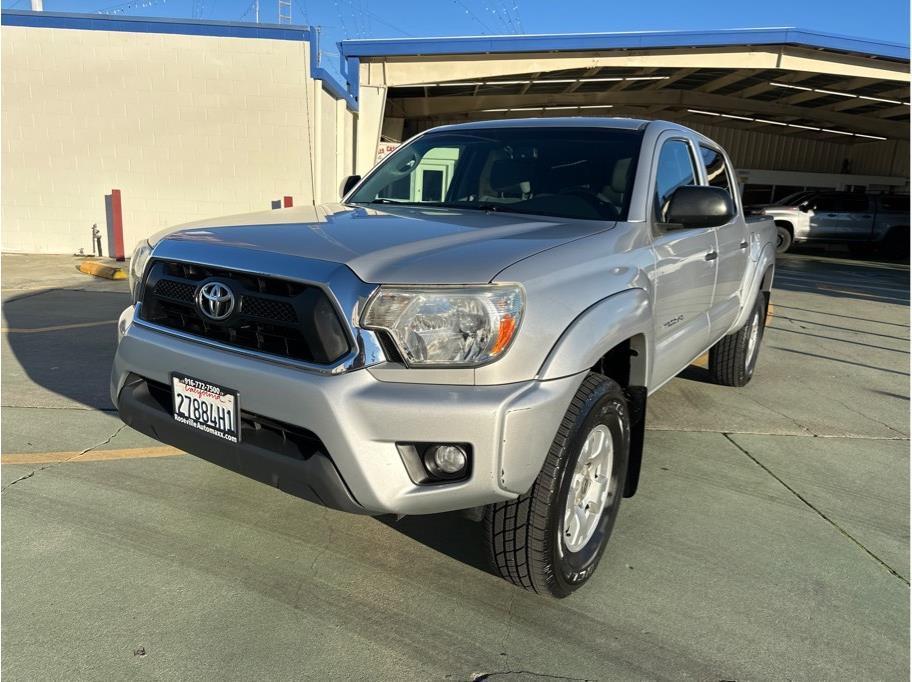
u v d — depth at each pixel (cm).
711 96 2317
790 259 1845
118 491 318
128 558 264
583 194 308
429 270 207
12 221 1269
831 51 1596
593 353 226
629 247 276
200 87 1234
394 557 275
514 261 216
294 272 211
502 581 262
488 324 203
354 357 203
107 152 1253
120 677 203
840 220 1922
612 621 240
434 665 214
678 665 219
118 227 1186
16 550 266
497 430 200
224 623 229
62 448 364
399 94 2088
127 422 264
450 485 206
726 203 285
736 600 256
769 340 745
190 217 1288
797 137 3091
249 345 224
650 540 298
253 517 301
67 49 1205
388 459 203
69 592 241
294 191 1285
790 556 289
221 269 229
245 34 1214
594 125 346
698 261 355
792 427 455
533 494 223
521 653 222
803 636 237
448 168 356
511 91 2125
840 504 342
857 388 561
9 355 542
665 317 317
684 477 366
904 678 217
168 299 246
